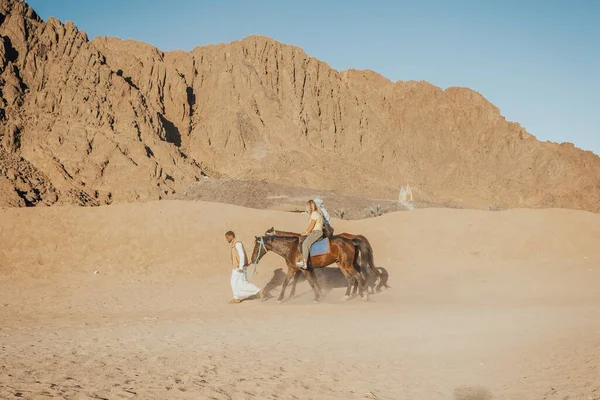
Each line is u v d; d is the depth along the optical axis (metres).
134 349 8.09
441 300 15.60
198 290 18.42
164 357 7.44
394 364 7.05
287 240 15.29
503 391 5.77
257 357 7.47
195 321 11.30
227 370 6.62
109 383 5.80
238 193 177.25
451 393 5.70
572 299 15.30
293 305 14.36
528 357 7.35
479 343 8.35
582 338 8.55
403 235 27.39
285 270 21.61
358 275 15.28
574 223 27.98
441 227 28.39
